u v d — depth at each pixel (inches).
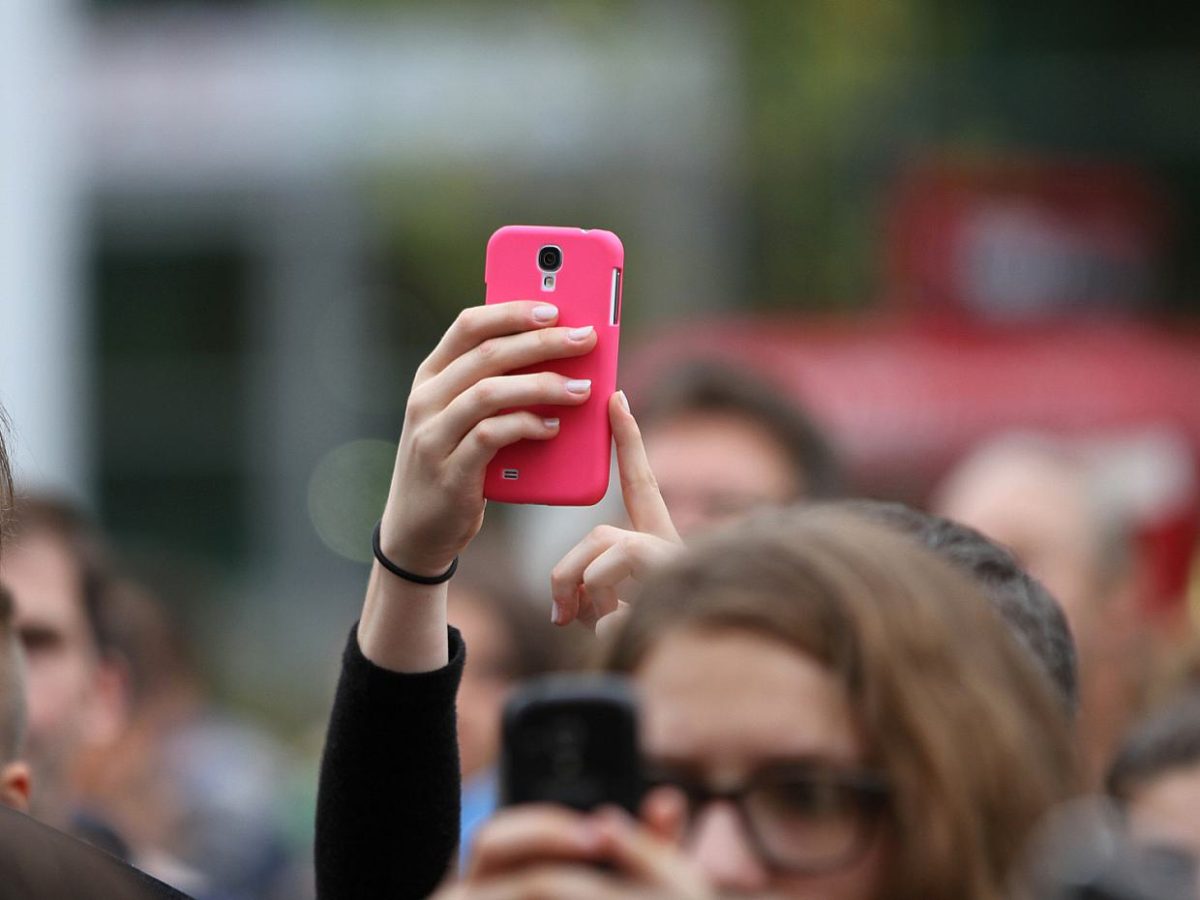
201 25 1601.9
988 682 179.0
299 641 1635.1
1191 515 780.0
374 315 1680.6
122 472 1713.8
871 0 1494.8
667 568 186.2
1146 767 291.1
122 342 1705.2
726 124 1486.2
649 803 166.9
